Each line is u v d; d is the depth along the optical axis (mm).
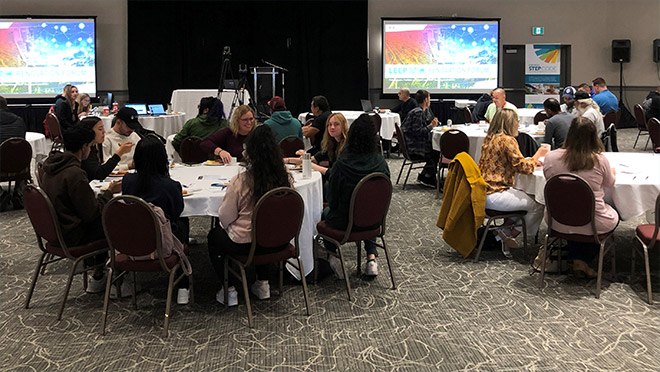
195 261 4348
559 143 5891
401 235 5051
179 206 3256
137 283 3873
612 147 6176
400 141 6902
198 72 12438
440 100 12859
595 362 2816
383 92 12852
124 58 12516
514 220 4348
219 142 4805
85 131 3383
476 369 2771
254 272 3982
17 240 4969
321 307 3498
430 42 12758
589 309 3428
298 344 3039
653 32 13234
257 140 3236
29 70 11859
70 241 3311
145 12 12172
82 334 3164
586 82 13672
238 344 3037
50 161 3307
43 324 3291
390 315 3387
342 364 2832
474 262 4289
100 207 3359
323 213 3982
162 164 3223
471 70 12883
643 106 10047
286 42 12562
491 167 4293
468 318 3334
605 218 3543
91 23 11992
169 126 9086
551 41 13461
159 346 3018
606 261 4215
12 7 12055
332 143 4582
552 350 2943
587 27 13500
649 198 3689
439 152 6855
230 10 12391
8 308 3516
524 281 3895
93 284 3734
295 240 3342
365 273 3998
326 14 12578
